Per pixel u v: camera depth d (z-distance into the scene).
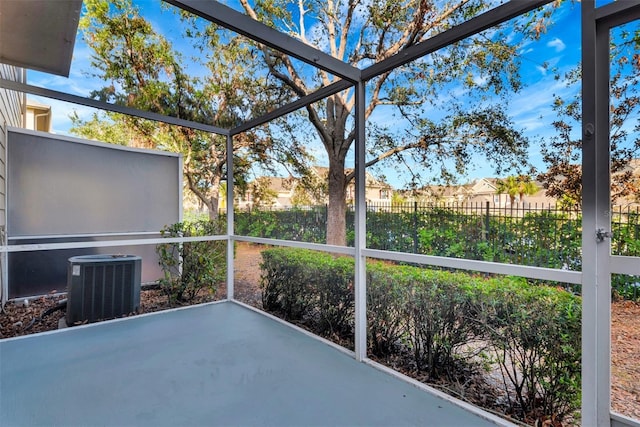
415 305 2.41
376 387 2.21
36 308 3.97
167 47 6.07
